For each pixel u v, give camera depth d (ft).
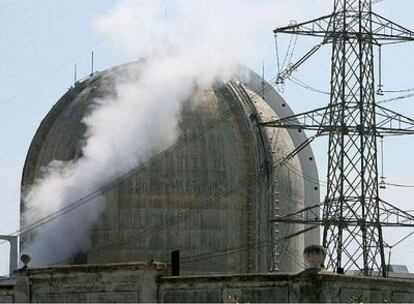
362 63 407.44
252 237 401.90
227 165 402.31
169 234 396.57
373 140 404.57
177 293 259.19
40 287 275.80
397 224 396.57
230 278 253.24
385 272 391.04
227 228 400.26
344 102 403.13
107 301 266.77
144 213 397.39
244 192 402.93
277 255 410.52
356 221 392.27
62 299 272.92
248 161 404.16
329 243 395.75
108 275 267.18
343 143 403.13
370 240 396.57
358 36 406.62
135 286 264.11
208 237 398.21
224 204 400.26
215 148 402.31
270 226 407.44
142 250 395.96
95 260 399.03
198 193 398.62
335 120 404.77
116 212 399.03
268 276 248.93
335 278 244.01
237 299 241.35
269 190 406.82
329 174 403.95
